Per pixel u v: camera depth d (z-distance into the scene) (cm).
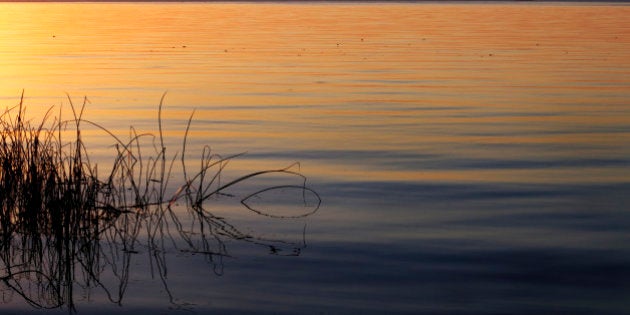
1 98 2186
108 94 2286
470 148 1594
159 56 3388
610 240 1047
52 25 5766
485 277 924
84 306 855
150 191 1277
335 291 887
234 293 884
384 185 1323
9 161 1134
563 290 887
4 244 1036
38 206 1093
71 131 1747
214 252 1012
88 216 1097
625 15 6800
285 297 871
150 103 2131
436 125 1830
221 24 5697
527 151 1565
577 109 2025
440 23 5647
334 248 1021
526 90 2344
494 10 7919
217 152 1565
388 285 902
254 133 1747
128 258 995
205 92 2327
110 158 1497
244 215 1162
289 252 1009
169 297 875
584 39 4194
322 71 2814
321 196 1259
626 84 2458
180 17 6788
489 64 3011
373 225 1114
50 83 2514
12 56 3409
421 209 1190
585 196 1253
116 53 3534
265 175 1387
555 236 1062
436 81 2545
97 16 7125
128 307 852
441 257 988
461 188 1303
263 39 4275
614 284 902
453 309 839
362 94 2286
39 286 910
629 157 1514
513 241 1044
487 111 2006
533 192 1279
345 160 1497
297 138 1694
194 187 1305
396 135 1722
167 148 1598
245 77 2661
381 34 4588
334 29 5038
